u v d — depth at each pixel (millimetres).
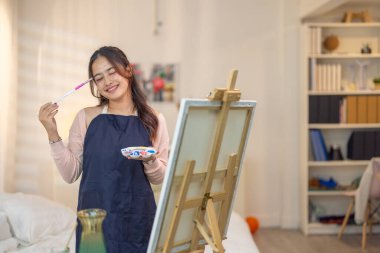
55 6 4531
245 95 4789
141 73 4703
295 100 4770
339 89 4617
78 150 1749
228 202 1691
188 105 1380
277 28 4754
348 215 4418
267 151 4832
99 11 4605
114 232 1631
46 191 4445
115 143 1668
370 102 4617
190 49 4730
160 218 1433
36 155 4480
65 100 4551
